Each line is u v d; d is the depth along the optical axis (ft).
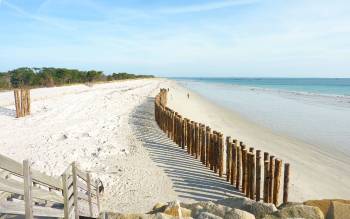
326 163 44.73
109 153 41.98
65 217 17.20
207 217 19.17
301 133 64.69
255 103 125.29
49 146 44.45
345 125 74.33
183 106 101.24
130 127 59.52
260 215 20.85
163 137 53.83
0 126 57.21
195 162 41.50
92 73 217.77
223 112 93.91
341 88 277.03
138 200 29.35
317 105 118.01
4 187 13.53
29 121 62.03
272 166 29.14
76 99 98.27
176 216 19.27
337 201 21.06
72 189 18.72
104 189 31.22
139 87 183.21
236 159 33.58
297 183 35.81
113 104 91.91
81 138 49.34
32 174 14.26
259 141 56.13
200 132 42.01
